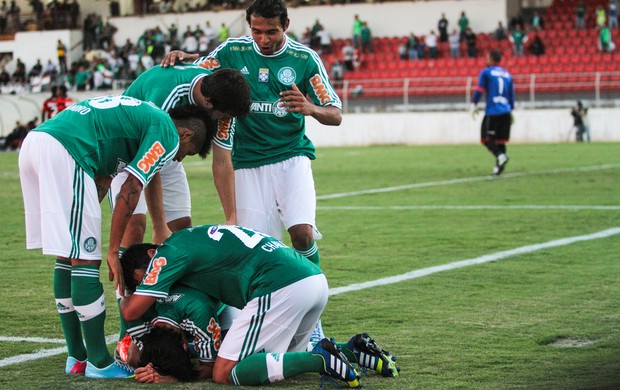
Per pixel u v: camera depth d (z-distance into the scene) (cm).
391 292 961
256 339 627
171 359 631
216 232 648
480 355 695
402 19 4866
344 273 1080
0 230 1520
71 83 4778
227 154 779
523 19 4838
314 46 4812
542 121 4019
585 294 931
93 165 664
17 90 4803
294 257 646
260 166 829
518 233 1388
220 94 700
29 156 655
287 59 824
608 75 4103
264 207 832
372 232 1432
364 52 4731
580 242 1290
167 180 824
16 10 5359
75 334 673
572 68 4297
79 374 669
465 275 1056
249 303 631
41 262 1195
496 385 611
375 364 638
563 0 4894
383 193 2030
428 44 4653
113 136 667
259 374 616
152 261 632
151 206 779
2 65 5288
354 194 2020
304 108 781
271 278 630
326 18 4991
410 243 1312
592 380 615
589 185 2094
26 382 641
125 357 673
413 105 4319
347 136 4325
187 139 695
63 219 649
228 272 636
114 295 976
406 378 635
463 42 4634
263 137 826
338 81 4478
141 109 674
